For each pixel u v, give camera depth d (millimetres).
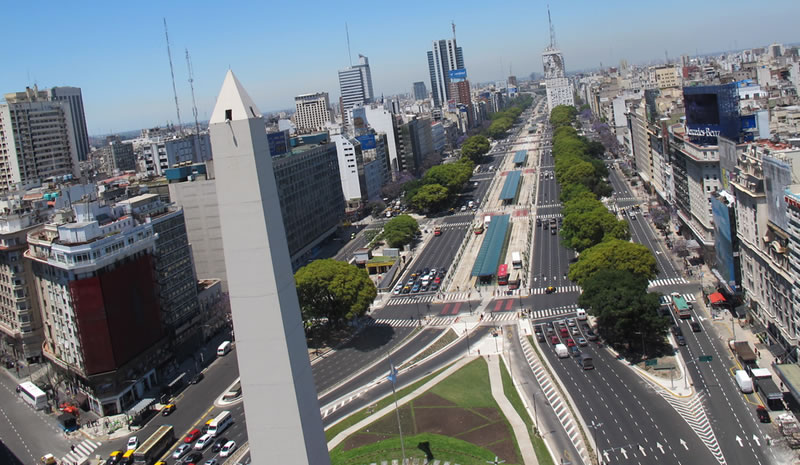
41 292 184625
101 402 172000
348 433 146875
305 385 91438
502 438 137250
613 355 172000
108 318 170625
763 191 163500
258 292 87438
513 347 185125
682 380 153750
